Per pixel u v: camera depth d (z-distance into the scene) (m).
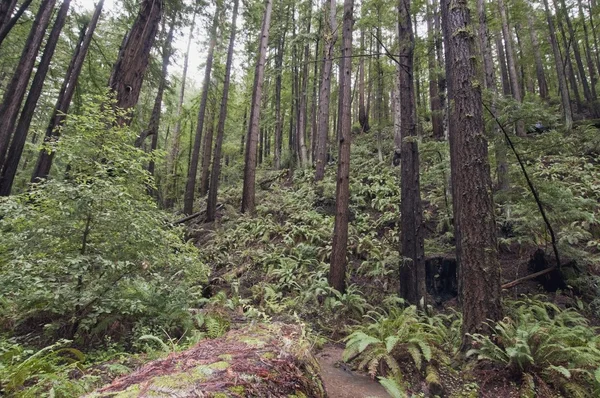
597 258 6.96
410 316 5.08
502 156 7.33
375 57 13.22
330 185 13.29
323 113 15.99
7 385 2.45
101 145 5.02
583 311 6.21
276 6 20.55
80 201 4.21
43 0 9.80
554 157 11.10
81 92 13.42
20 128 10.41
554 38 16.16
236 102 29.44
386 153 16.98
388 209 11.61
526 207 7.27
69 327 4.39
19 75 9.04
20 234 4.12
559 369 3.38
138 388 1.60
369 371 3.83
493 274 4.48
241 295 7.83
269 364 2.12
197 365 1.94
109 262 4.19
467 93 4.96
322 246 10.02
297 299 7.18
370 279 8.37
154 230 4.96
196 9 14.34
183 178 25.55
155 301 5.08
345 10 8.03
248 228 12.10
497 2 14.80
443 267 8.02
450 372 4.08
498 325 4.16
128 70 9.07
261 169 23.30
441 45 10.52
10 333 4.34
